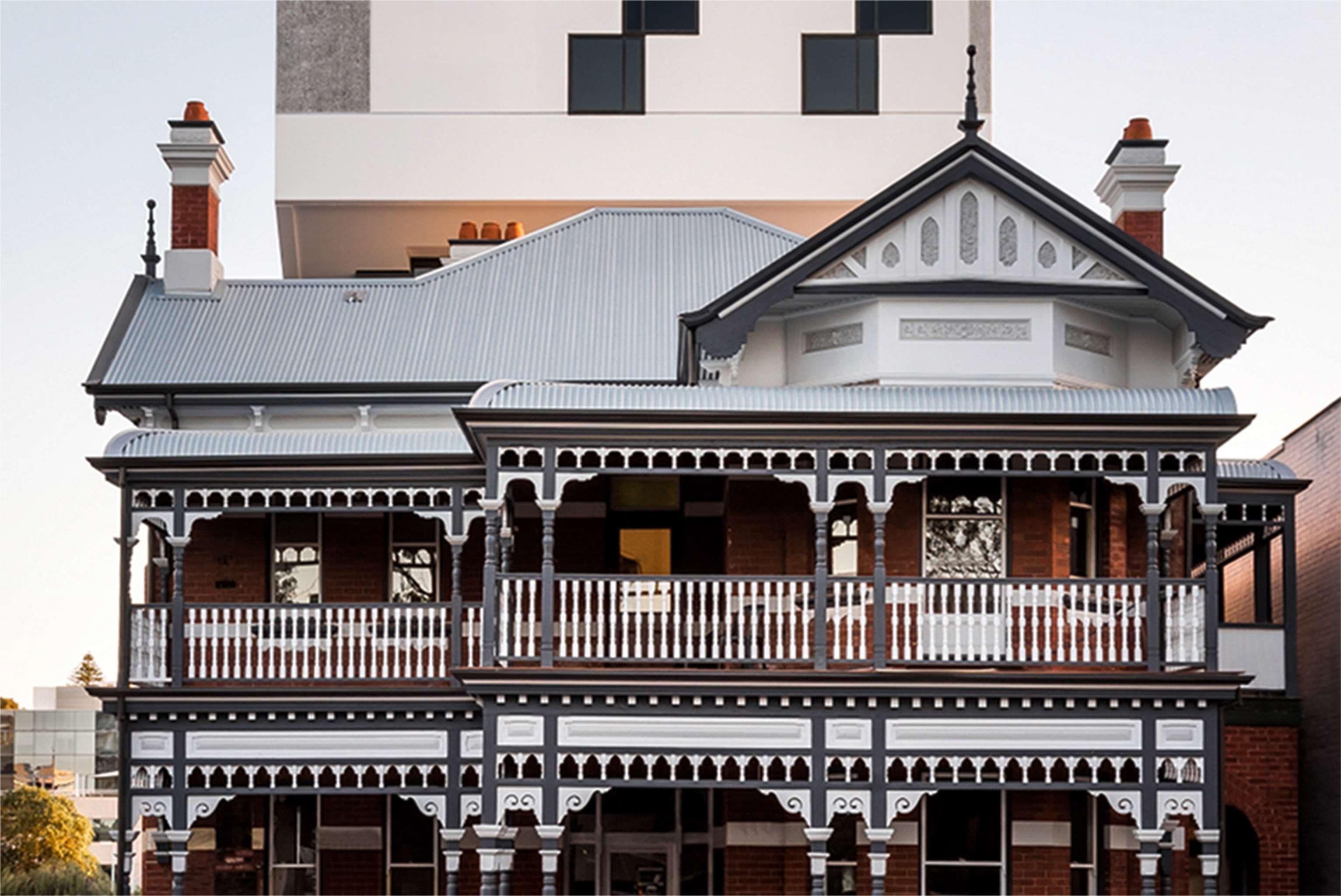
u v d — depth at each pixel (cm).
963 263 2498
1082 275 2502
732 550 2591
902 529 2516
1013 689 2266
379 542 2764
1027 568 2503
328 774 2672
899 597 2480
